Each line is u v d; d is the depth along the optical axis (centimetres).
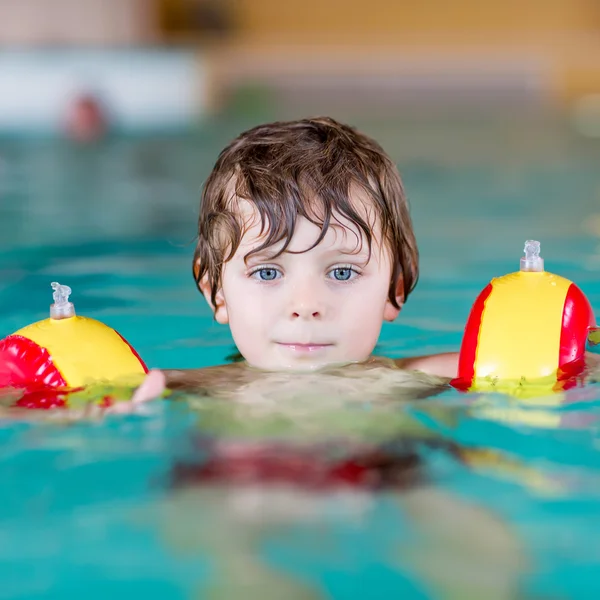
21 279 393
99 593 140
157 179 668
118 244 462
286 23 1484
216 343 294
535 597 137
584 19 1473
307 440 191
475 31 1477
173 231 491
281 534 154
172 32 1393
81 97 939
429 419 204
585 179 648
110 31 1129
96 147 840
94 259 430
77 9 1118
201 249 255
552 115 1067
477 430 198
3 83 984
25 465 183
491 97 1215
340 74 1204
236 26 1450
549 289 236
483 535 152
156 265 416
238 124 970
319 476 174
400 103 1172
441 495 167
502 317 231
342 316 231
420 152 789
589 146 815
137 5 1150
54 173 700
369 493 166
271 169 237
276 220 225
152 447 190
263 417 205
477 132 923
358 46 1348
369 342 238
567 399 215
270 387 224
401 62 1216
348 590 139
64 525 159
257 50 1273
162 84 1022
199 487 171
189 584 142
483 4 1476
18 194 612
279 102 1159
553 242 452
